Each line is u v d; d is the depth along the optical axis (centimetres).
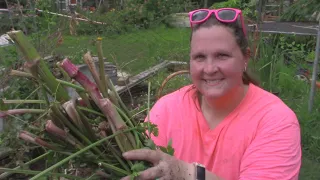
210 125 189
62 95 160
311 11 590
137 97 617
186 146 190
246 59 185
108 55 976
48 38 537
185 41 927
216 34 173
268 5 933
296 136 176
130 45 1114
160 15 1395
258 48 571
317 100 518
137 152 154
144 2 1432
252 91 187
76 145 156
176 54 803
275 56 590
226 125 182
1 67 405
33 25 549
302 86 583
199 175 161
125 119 164
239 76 179
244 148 179
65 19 691
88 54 163
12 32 151
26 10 586
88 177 163
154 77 684
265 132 175
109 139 162
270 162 170
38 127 170
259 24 628
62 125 155
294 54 705
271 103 182
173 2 1442
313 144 417
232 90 180
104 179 164
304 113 468
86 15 1251
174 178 156
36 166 281
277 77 586
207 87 180
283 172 169
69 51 841
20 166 164
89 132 158
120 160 161
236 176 181
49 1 655
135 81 634
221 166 182
